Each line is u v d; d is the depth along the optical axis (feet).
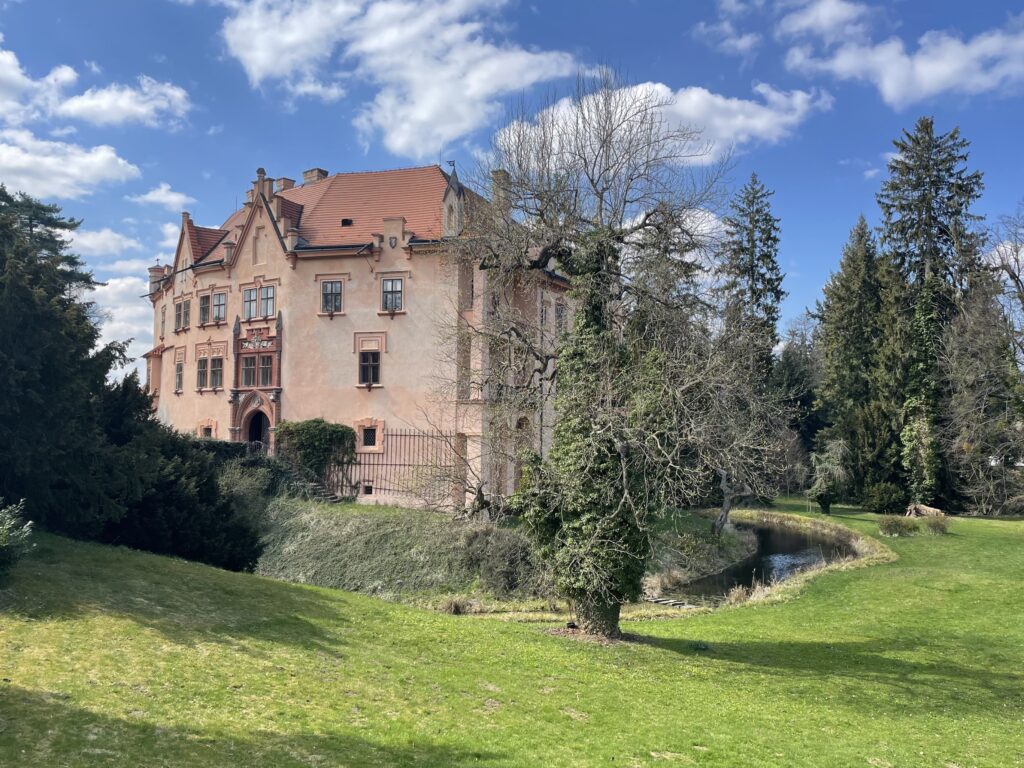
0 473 55.72
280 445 133.69
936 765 37.06
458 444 109.81
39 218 172.24
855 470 181.98
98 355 65.98
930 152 179.42
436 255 128.06
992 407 159.33
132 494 64.08
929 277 174.19
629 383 59.00
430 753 31.60
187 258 163.22
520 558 94.43
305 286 136.77
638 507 57.82
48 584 45.21
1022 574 95.76
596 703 42.55
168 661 37.65
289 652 43.19
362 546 106.11
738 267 183.42
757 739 38.45
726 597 95.25
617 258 66.95
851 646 65.10
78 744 27.61
